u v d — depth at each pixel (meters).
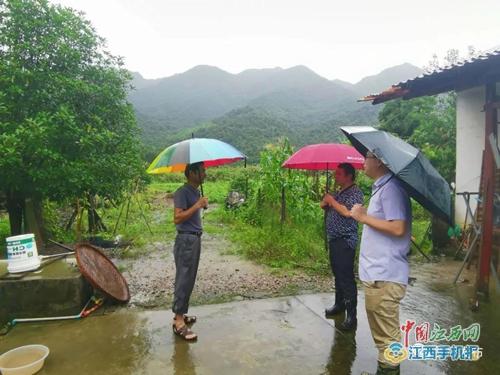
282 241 6.61
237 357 3.16
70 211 10.71
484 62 3.74
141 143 7.60
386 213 2.47
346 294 3.61
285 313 4.07
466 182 6.07
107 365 3.06
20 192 6.32
